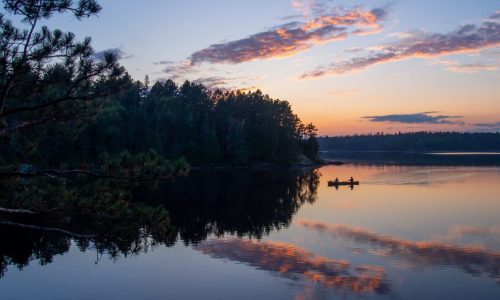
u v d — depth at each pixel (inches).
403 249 794.8
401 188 1855.3
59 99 261.3
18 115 286.2
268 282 611.2
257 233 947.3
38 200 294.5
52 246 779.4
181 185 2060.8
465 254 754.2
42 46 247.0
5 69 239.8
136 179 287.4
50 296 544.4
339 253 769.6
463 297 555.8
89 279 609.0
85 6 247.8
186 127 3427.7
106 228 295.7
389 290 582.9
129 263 690.8
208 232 955.3
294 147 3956.7
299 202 1465.3
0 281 596.1
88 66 261.4
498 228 976.3
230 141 3636.8
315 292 574.2
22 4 239.0
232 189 1891.0
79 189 299.3
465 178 2309.3
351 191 1781.5
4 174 279.9
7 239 813.2
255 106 4097.0
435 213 1193.4
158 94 4234.7
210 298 546.6
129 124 2854.3
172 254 751.1
